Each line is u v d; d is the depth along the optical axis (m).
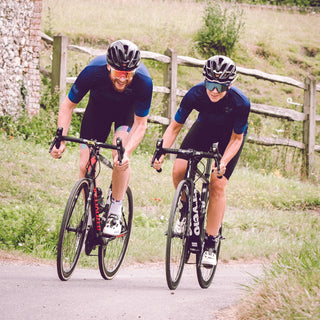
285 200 38.84
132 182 35.59
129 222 19.36
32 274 16.69
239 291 16.44
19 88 41.91
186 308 13.16
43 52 56.94
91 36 67.25
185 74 66.12
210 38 73.00
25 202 28.69
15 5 41.12
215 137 18.44
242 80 69.00
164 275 21.05
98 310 12.28
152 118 45.50
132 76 15.91
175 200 15.63
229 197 36.84
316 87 51.62
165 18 79.56
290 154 54.53
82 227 15.76
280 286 12.51
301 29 91.00
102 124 17.77
